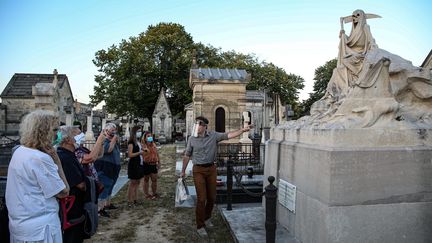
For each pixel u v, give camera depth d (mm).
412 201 4250
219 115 20422
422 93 5281
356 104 4594
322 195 4207
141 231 6344
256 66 50594
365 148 4184
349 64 6004
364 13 6359
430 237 4270
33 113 3166
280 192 5895
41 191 2996
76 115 38344
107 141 7293
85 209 3836
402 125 4441
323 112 5852
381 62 4574
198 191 6168
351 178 4086
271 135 7148
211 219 7105
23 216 2910
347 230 4055
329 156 4055
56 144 4004
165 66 41000
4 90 29891
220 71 21859
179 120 57531
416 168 4277
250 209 7250
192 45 42406
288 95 51906
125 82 37750
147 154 8922
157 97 41188
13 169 2959
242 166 14203
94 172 5355
